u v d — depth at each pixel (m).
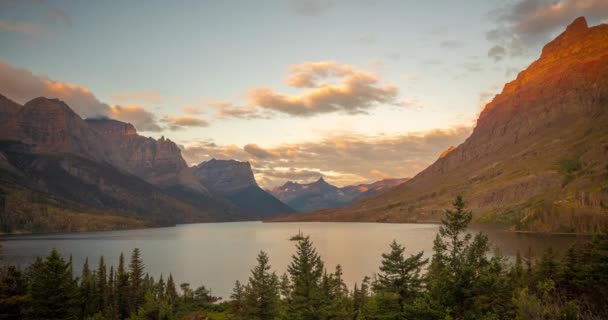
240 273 156.88
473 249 41.91
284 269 157.88
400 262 53.47
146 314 75.56
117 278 98.44
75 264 174.50
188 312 100.31
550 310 34.44
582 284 53.59
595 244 58.66
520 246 172.00
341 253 195.62
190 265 179.62
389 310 49.69
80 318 83.56
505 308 43.16
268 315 71.56
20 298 60.06
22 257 190.50
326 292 68.50
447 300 39.69
